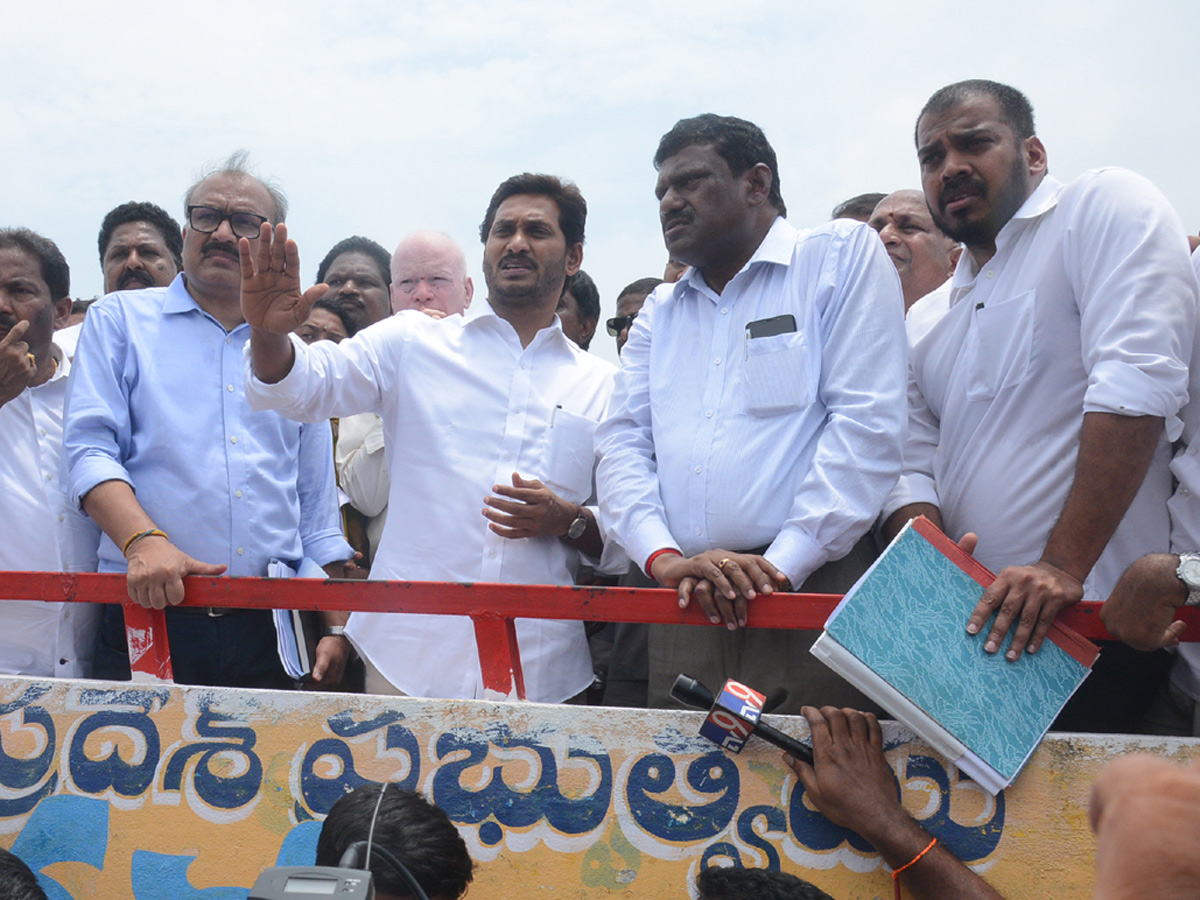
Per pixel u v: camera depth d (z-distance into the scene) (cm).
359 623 357
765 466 309
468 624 344
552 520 350
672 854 269
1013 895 255
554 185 394
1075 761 259
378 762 282
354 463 461
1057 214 313
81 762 294
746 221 336
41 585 315
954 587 267
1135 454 269
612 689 382
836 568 312
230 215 381
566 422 377
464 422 369
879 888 260
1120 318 282
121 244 513
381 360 371
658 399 337
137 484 361
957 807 261
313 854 279
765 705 300
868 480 297
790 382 313
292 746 286
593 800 274
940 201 329
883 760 263
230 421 375
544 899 270
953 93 330
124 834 288
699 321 341
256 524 372
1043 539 302
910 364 348
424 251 529
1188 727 298
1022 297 312
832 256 323
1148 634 252
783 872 243
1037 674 260
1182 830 105
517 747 278
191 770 289
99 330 369
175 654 354
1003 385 312
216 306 386
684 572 287
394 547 366
